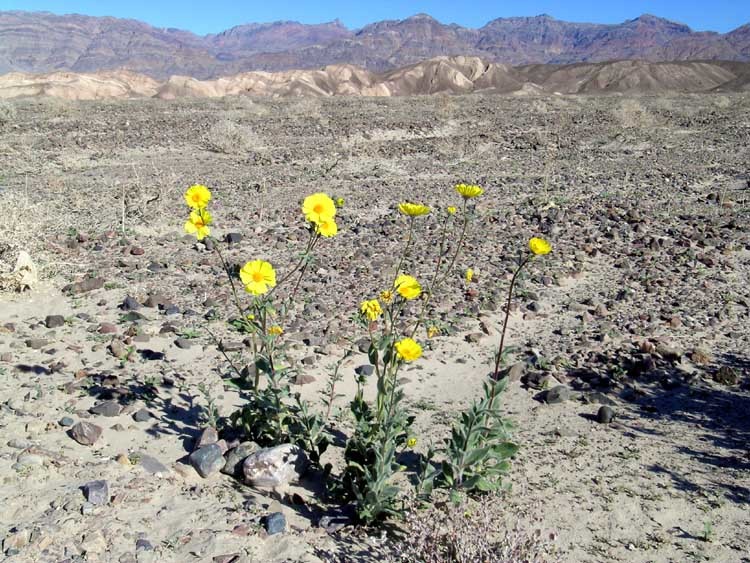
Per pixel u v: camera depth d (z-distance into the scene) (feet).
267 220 9.72
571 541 3.08
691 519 3.26
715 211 10.61
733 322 6.04
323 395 4.52
